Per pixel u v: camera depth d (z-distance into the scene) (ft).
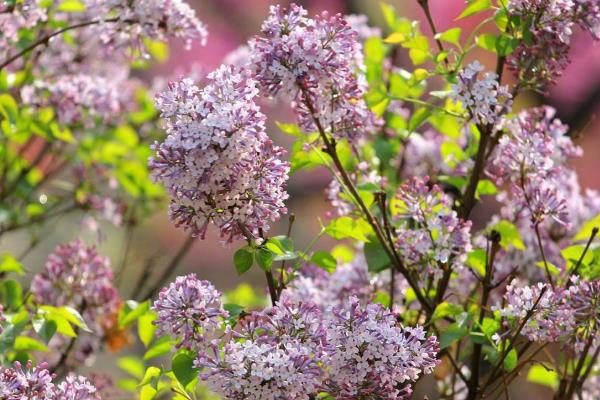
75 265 8.89
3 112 8.90
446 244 8.04
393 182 8.96
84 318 8.91
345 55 7.77
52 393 7.64
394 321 7.58
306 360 7.45
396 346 7.52
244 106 7.50
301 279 8.41
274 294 7.84
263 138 7.50
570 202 8.80
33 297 8.84
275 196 7.58
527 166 8.18
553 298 7.86
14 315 8.30
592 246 8.27
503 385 8.09
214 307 7.64
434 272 8.07
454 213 8.04
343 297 8.48
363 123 8.10
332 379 7.57
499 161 8.23
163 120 7.59
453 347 8.95
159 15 8.48
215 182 7.51
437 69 8.30
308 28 7.88
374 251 8.25
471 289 8.75
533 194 8.17
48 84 9.25
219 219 7.60
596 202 8.91
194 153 7.47
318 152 8.14
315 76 7.76
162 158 7.49
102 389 8.88
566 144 8.60
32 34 9.27
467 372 8.92
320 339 7.55
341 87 7.89
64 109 9.20
